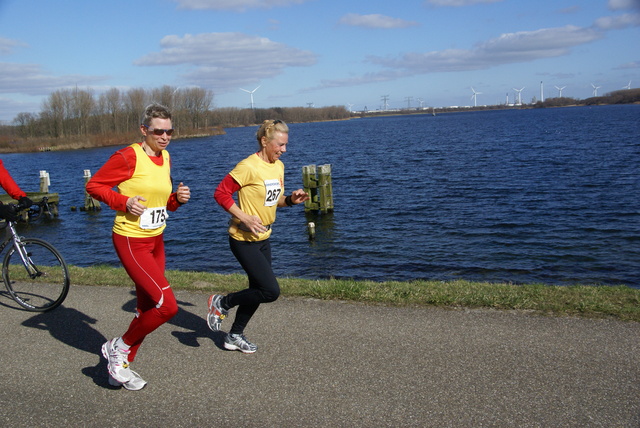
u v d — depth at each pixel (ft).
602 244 41.83
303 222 55.77
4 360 13.50
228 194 12.62
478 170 90.27
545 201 59.67
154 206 11.98
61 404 11.23
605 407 10.50
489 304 16.35
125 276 21.09
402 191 72.13
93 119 316.19
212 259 43.14
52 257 17.47
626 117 286.66
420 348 13.47
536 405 10.65
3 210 17.51
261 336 14.58
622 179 72.08
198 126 381.60
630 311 15.26
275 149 12.83
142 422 10.48
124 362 11.80
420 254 41.16
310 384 11.80
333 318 15.71
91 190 11.32
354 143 192.44
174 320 16.17
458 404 10.77
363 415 10.48
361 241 46.39
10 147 274.36
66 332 15.35
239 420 10.46
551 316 15.29
